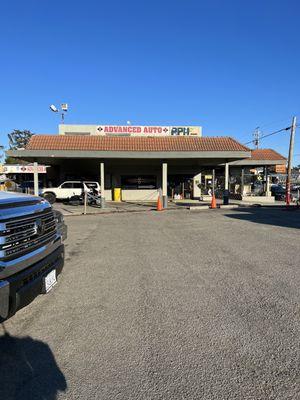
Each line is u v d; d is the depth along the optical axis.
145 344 3.63
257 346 3.55
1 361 3.34
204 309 4.55
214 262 7.09
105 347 3.59
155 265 6.92
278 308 4.55
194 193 31.94
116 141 23.19
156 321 4.20
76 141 22.55
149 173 31.67
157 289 5.41
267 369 3.14
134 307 4.68
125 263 7.13
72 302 4.91
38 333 3.93
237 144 23.14
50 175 33.03
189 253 7.99
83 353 3.47
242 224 13.06
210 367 3.19
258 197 31.45
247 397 2.75
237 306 4.64
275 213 17.72
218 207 22.00
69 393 2.84
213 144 23.22
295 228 11.87
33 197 4.36
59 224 6.20
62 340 3.76
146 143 23.19
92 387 2.92
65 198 27.14
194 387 2.89
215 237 10.13
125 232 11.48
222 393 2.81
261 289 5.33
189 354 3.42
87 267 6.84
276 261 7.11
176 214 17.70
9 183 26.55
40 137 22.64
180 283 5.70
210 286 5.52
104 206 22.36
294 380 2.97
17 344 3.68
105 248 8.75
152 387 2.90
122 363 3.28
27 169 37.38
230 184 38.94
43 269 4.20
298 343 3.60
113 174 31.45
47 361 3.34
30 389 2.90
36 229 4.05
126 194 31.58
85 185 27.11
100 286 5.61
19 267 3.64
